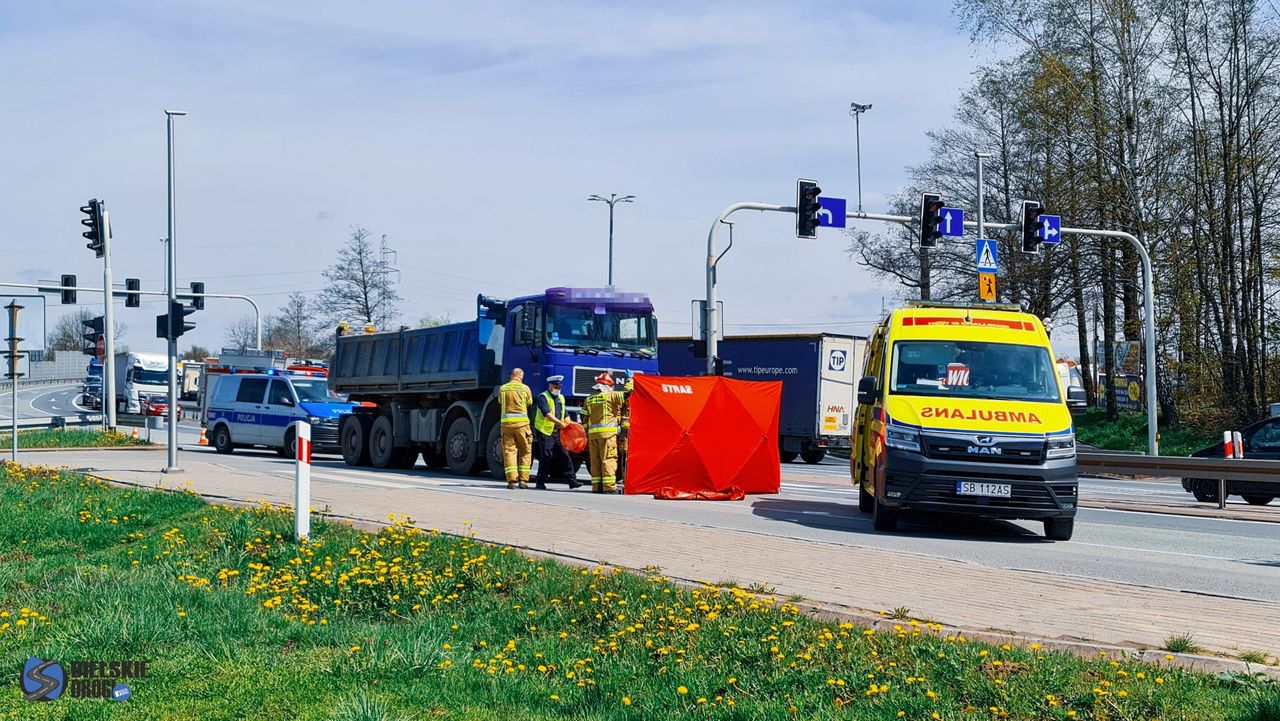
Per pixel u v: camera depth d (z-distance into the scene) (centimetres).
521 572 888
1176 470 1903
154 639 688
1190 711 538
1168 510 1736
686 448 1755
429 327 2389
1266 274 3634
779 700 578
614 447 1797
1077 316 4519
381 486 1658
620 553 1015
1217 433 3709
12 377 2069
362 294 6650
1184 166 3728
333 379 2761
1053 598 843
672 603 778
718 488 1766
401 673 621
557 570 896
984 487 1248
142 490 1419
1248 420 3662
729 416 1783
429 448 2461
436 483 1889
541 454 1845
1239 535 1384
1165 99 3700
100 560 1048
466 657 677
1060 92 3791
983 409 1298
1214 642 698
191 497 1334
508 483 1836
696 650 672
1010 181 4484
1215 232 3706
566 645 710
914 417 1288
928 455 1262
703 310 2470
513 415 1838
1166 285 3750
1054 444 1262
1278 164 3538
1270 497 2020
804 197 2478
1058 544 1263
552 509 1340
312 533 1080
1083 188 3931
